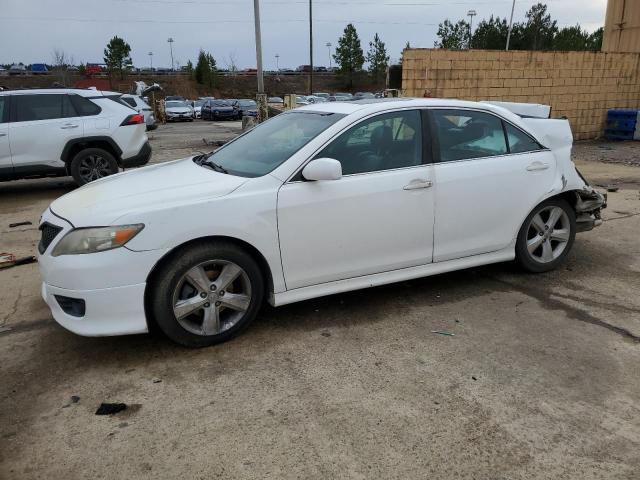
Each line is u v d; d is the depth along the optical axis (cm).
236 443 265
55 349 360
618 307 422
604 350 355
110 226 321
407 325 391
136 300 330
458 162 424
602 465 250
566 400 300
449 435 270
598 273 496
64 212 351
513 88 1341
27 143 865
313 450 260
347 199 378
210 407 294
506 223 454
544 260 488
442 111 426
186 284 346
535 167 460
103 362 342
